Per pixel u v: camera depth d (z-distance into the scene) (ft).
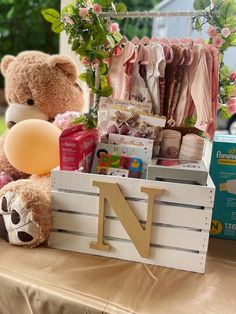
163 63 2.55
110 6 2.65
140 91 2.66
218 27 2.50
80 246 2.53
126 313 1.90
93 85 2.76
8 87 3.41
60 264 2.36
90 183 2.42
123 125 2.68
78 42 2.61
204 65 2.49
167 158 2.68
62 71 3.35
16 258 2.41
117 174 2.52
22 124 2.90
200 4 2.56
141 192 2.33
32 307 2.11
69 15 2.56
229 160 2.74
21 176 3.37
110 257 2.48
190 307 1.97
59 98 3.31
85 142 2.55
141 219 2.38
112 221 2.43
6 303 2.22
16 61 3.36
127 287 2.13
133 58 2.60
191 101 2.66
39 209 2.47
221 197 2.81
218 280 2.26
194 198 2.28
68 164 2.47
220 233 2.88
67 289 2.08
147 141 2.61
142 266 2.38
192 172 2.30
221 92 2.73
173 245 2.37
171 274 2.31
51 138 2.89
